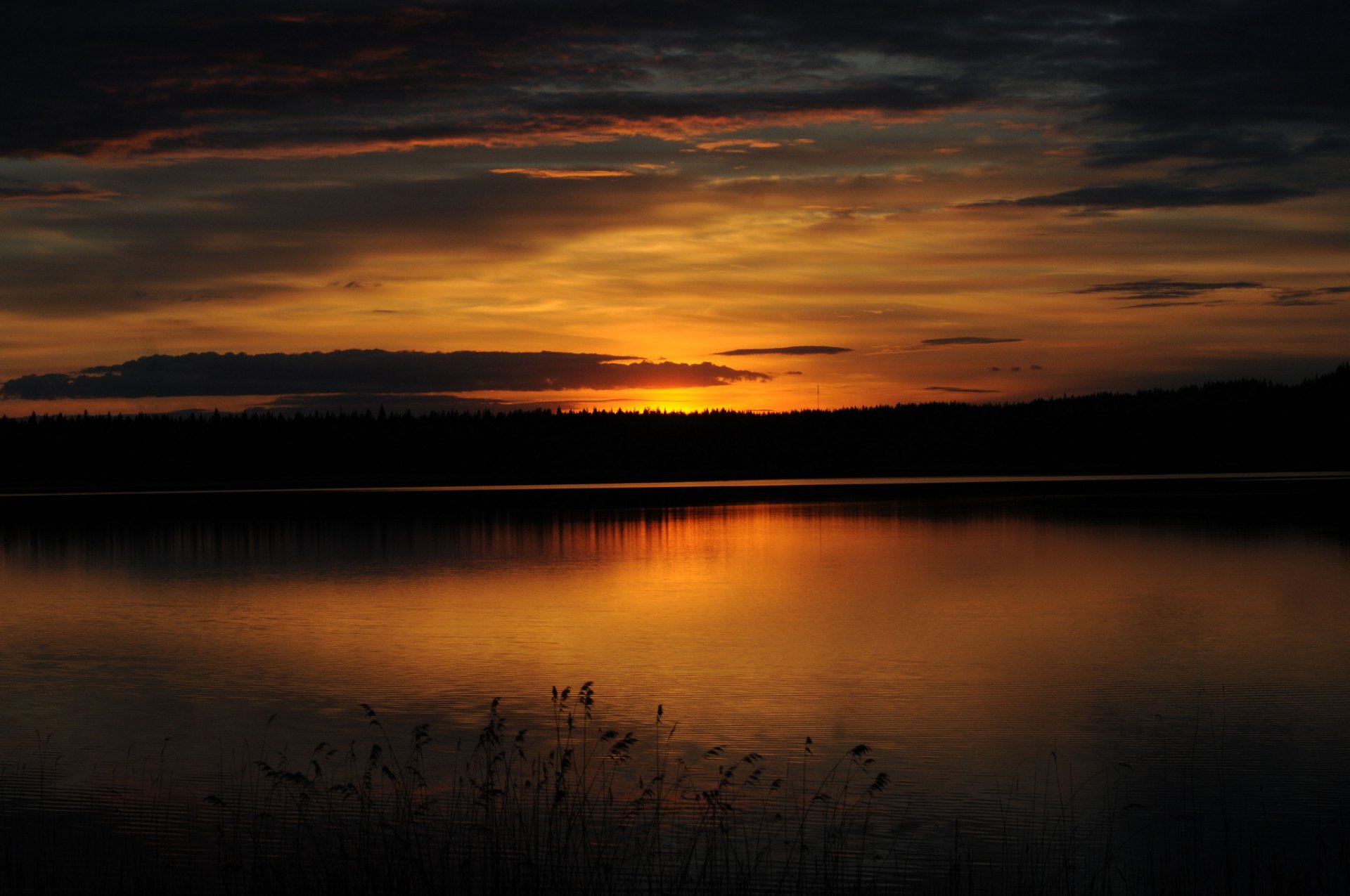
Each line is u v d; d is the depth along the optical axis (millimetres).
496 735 13789
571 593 34156
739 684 21359
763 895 11617
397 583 36969
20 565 44062
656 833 13320
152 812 14203
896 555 44094
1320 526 54438
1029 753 16641
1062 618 28953
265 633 27672
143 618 30438
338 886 11688
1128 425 175375
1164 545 46594
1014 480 117500
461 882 11719
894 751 16766
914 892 11797
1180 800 14578
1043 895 11719
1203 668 22594
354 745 17312
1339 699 19891
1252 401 175125
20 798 14812
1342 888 11812
